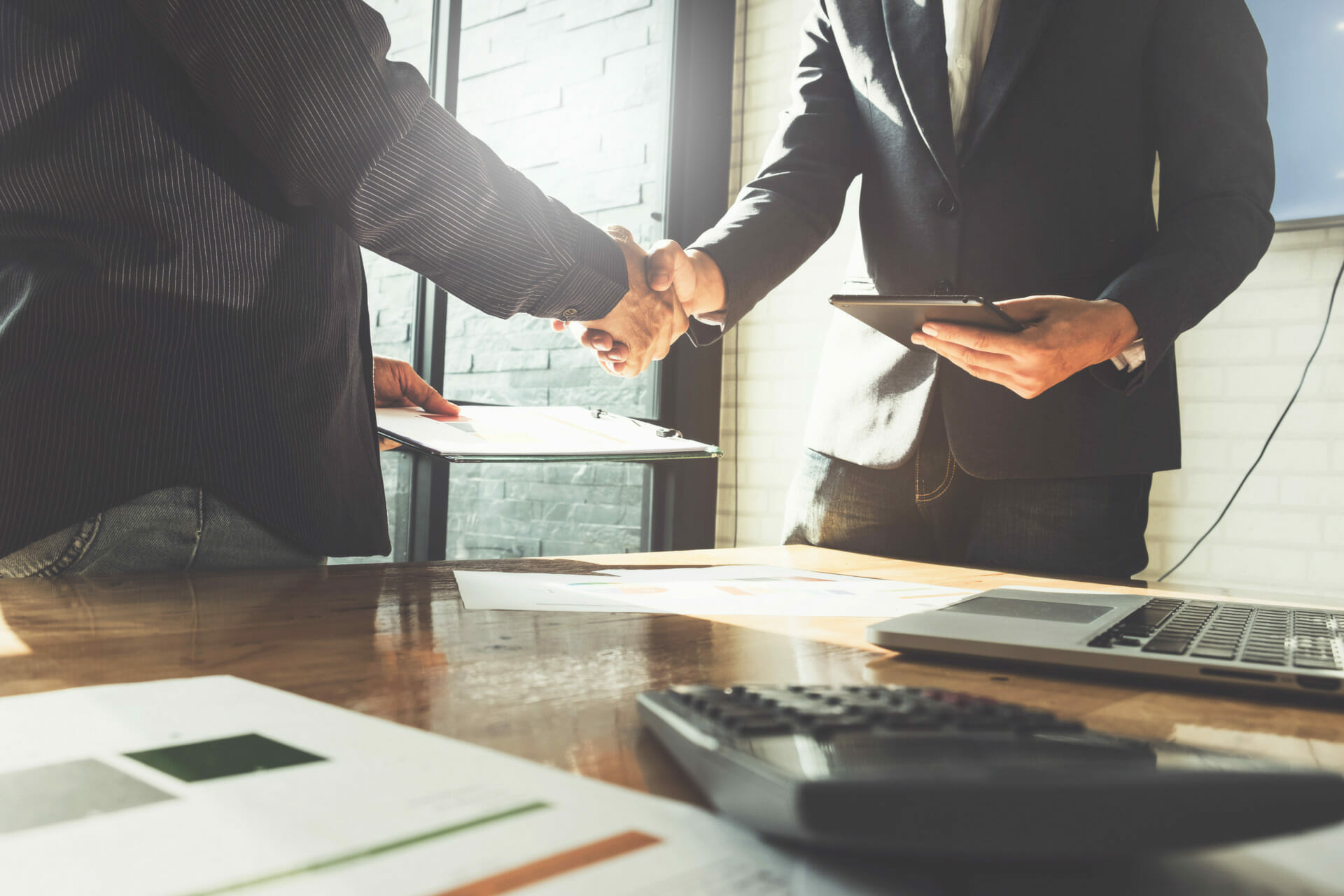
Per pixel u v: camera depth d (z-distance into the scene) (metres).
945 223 1.12
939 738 0.20
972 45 1.19
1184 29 1.07
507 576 0.71
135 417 0.66
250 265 0.71
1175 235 1.01
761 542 2.95
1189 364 2.21
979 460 1.08
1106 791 0.16
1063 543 1.07
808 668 0.41
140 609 0.50
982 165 1.12
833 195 1.23
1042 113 1.10
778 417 2.94
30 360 0.63
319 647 0.41
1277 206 2.10
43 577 0.64
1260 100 1.07
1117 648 0.40
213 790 0.19
